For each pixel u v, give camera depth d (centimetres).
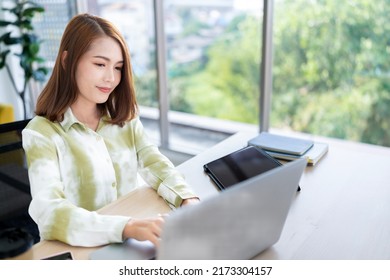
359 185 131
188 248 70
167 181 126
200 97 362
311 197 122
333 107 290
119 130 139
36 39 324
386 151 169
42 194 106
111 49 118
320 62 283
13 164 135
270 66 250
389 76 262
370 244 99
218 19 337
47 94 123
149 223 97
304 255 94
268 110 260
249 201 75
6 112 303
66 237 98
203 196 123
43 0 350
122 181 138
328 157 155
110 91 125
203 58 352
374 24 256
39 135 116
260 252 94
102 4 332
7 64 360
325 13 270
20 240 85
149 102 338
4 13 355
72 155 123
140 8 308
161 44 290
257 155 137
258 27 321
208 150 162
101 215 102
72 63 117
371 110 277
